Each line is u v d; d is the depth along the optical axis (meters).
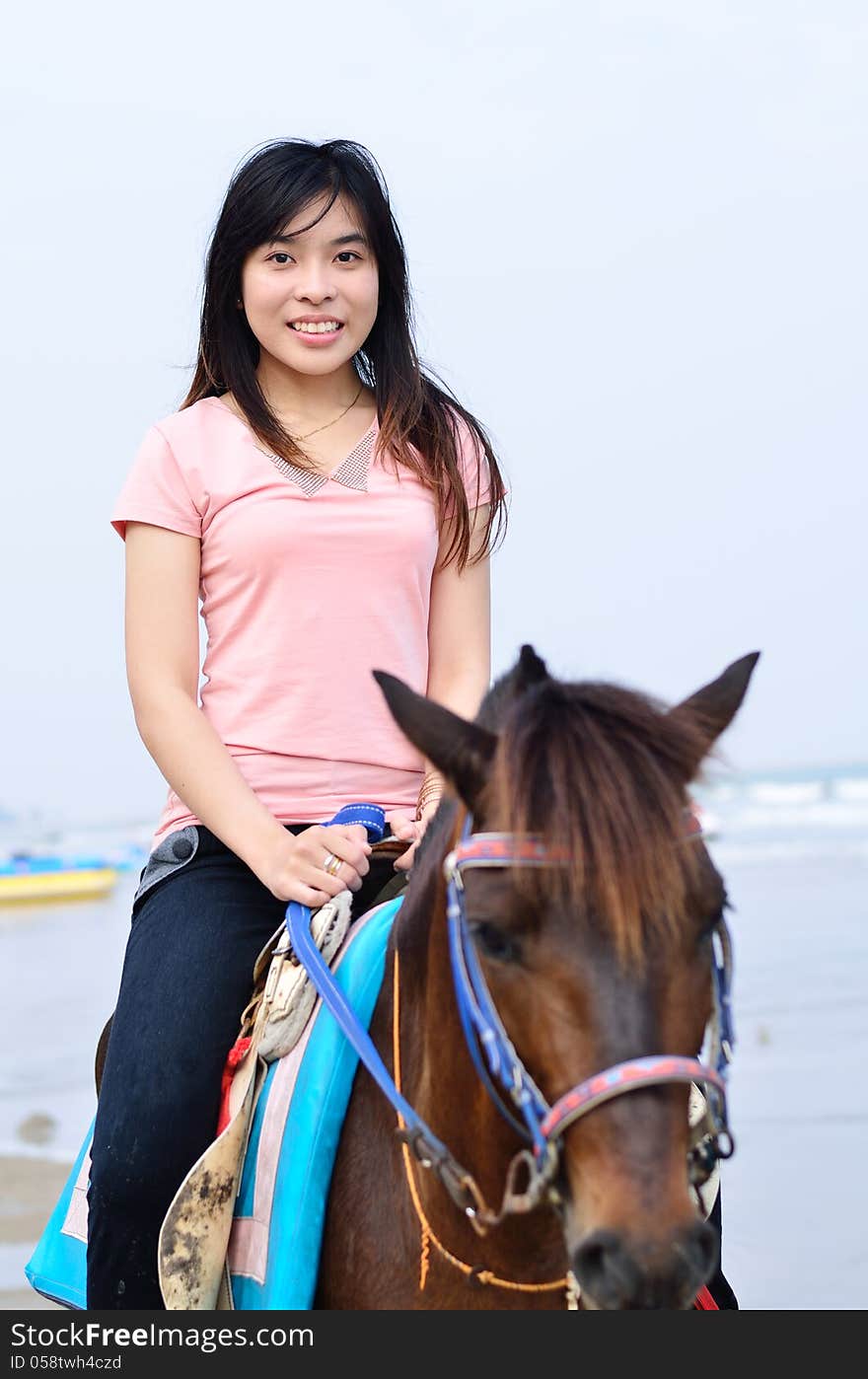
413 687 3.22
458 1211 2.38
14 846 47.34
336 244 3.25
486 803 2.17
